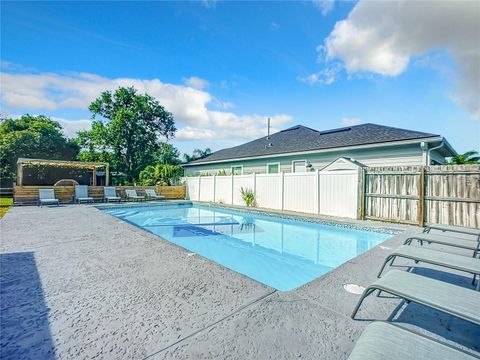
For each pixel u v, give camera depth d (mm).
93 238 5113
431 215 6871
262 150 16797
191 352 1689
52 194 13203
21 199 12945
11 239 5020
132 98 30422
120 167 29406
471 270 2520
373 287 2098
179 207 14312
